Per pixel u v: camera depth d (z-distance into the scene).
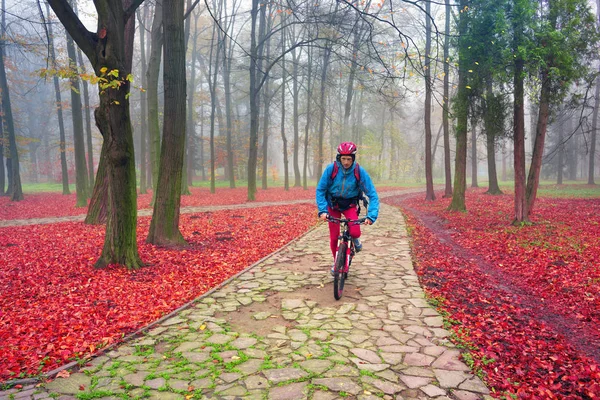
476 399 2.97
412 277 6.75
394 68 10.18
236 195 29.69
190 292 6.05
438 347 3.92
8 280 6.74
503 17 11.22
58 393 3.07
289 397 2.97
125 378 3.31
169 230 9.69
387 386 3.13
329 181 5.57
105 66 6.74
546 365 3.62
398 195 31.47
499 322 4.73
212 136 29.89
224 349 3.88
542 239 9.99
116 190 7.43
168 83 9.27
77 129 21.41
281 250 9.30
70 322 4.75
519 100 12.13
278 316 4.87
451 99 15.49
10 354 3.83
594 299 5.60
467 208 18.73
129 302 5.56
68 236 11.24
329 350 3.83
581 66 11.88
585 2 11.40
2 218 16.41
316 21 12.83
